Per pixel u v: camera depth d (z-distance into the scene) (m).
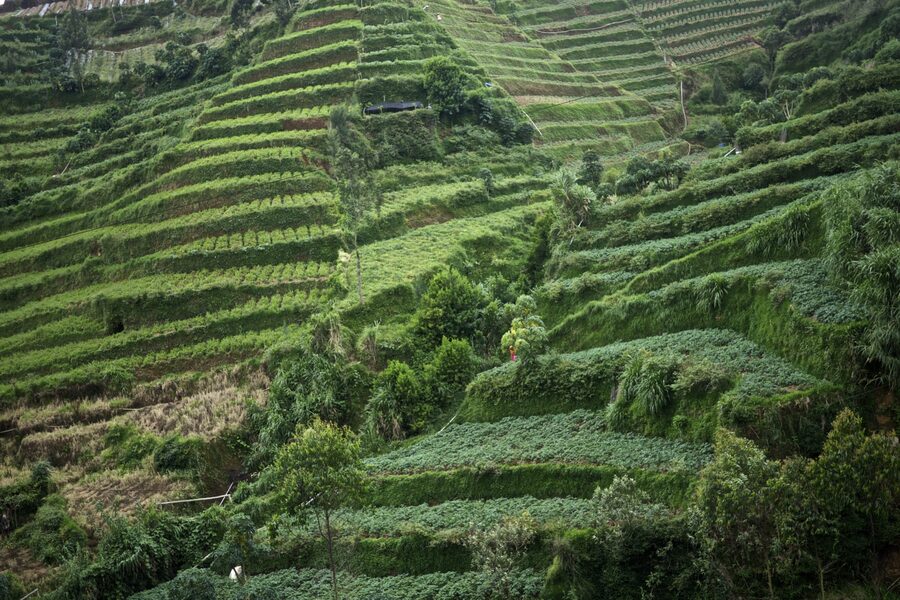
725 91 157.50
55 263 102.81
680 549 41.41
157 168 111.56
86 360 81.19
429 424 64.56
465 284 78.56
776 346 50.50
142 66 153.25
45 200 116.25
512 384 61.34
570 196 81.50
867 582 37.53
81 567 54.16
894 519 38.38
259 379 75.12
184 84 149.75
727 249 62.19
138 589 54.28
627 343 60.00
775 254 58.75
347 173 97.44
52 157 131.62
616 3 196.50
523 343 61.62
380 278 86.00
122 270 95.56
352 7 140.50
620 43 178.12
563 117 140.00
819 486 37.34
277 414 68.06
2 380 80.00
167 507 62.56
